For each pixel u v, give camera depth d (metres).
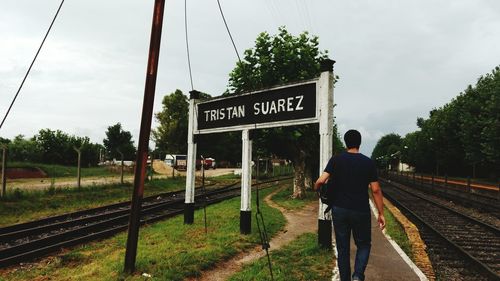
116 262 6.79
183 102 65.69
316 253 7.33
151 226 11.54
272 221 11.58
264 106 9.50
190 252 7.30
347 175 4.60
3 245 9.52
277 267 6.33
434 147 60.72
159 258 6.93
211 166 70.12
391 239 8.88
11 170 31.11
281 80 18.06
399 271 6.09
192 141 11.62
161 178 33.12
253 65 18.94
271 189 28.83
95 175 35.44
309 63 18.11
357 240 4.66
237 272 6.31
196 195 22.09
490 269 6.91
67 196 18.45
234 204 16.70
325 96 7.99
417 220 14.15
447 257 8.17
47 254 8.24
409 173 85.12
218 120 10.91
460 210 19.61
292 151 20.27
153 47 6.65
